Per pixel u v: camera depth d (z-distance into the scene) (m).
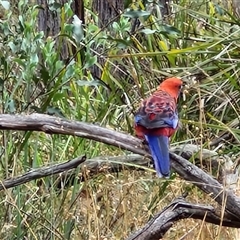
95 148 6.80
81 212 6.19
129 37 7.85
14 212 6.13
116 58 8.22
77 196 6.05
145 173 6.50
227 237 6.04
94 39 6.86
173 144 7.09
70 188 6.40
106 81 8.00
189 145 6.73
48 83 6.27
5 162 6.23
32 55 6.16
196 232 6.00
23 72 6.16
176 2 9.68
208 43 8.12
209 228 6.01
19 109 6.69
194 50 8.11
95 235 5.81
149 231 5.38
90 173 6.29
